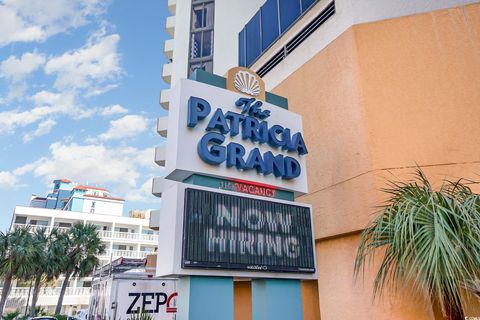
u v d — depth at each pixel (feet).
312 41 30.68
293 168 21.94
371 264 20.93
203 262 16.44
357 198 23.07
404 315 18.94
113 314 29.37
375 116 23.82
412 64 24.43
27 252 85.61
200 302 16.17
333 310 23.41
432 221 13.93
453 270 12.96
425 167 21.89
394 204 15.92
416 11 25.75
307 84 29.99
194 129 19.13
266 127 21.66
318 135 27.58
